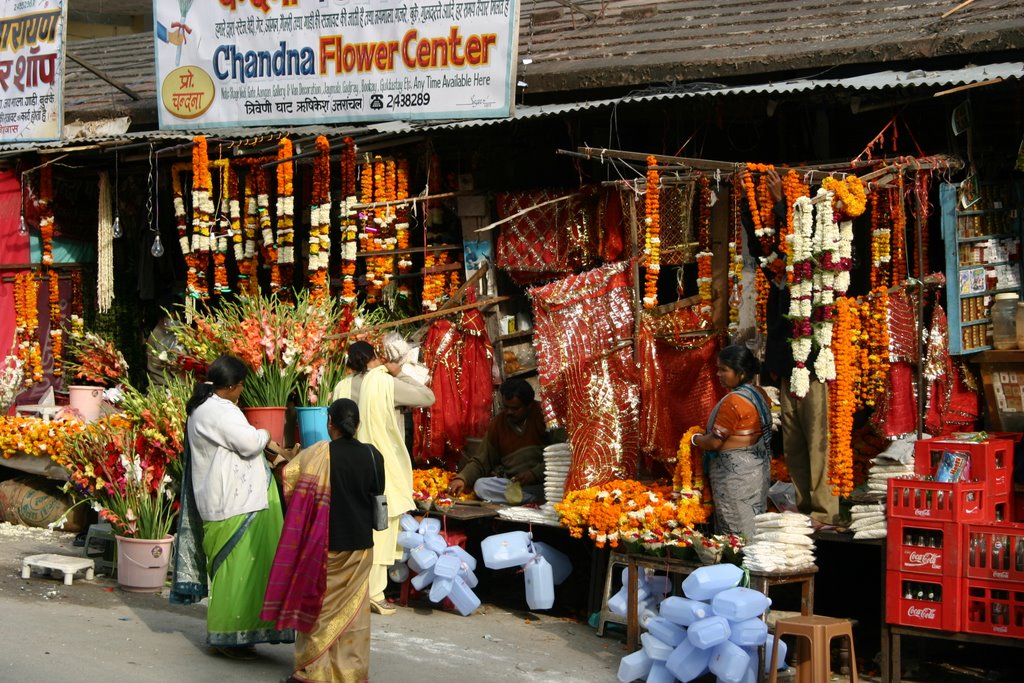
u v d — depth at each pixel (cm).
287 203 903
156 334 1041
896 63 802
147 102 1127
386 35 884
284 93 929
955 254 712
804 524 648
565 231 854
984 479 636
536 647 701
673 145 884
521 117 837
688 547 679
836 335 652
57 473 988
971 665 681
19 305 1073
